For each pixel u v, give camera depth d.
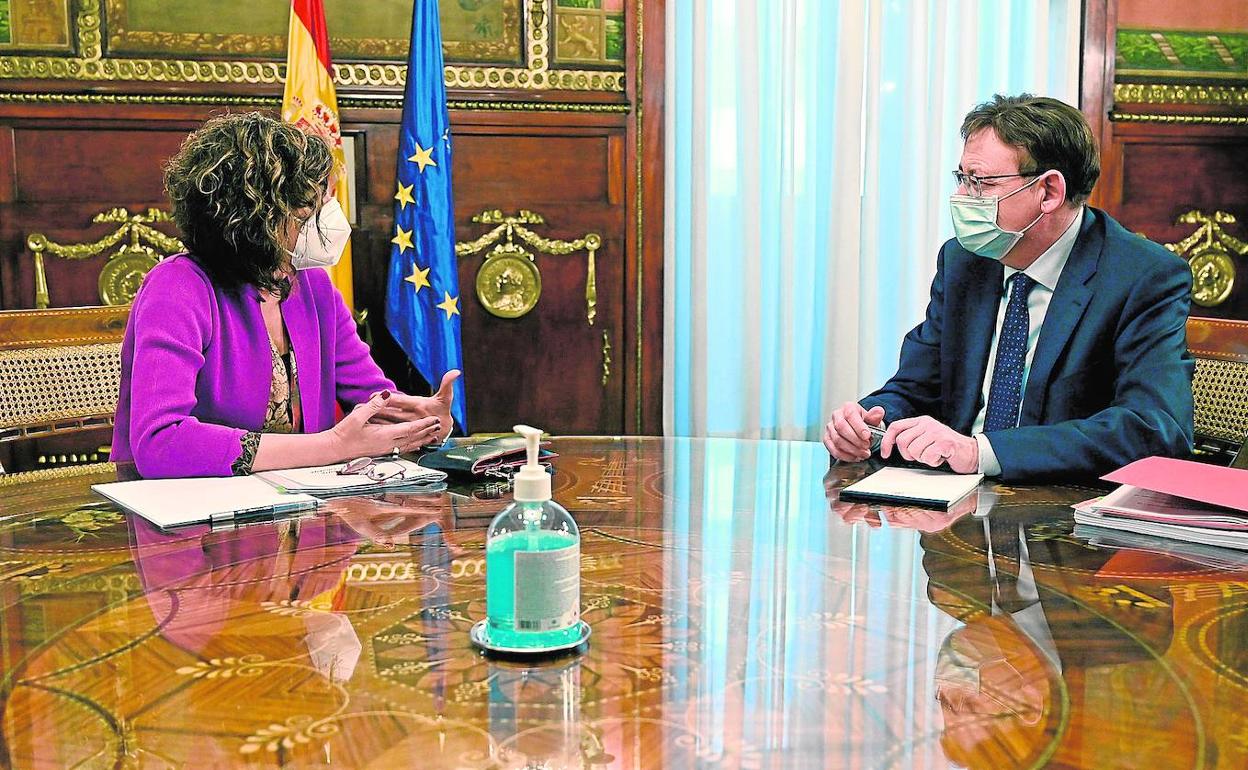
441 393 1.99
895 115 3.77
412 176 3.29
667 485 1.70
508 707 0.84
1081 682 0.89
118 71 3.34
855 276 3.71
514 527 0.96
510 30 3.56
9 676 0.91
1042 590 1.15
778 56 3.66
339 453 1.81
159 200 3.41
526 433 0.98
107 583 1.17
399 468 1.74
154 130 3.39
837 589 1.14
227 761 0.75
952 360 2.21
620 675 0.90
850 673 0.91
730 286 3.74
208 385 1.95
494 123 3.58
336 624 1.04
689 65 3.64
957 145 3.80
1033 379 2.04
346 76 3.45
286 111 3.17
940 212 3.84
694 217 3.62
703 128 3.59
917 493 1.60
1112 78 3.85
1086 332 2.00
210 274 1.98
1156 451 1.78
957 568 1.23
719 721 0.81
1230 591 1.15
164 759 0.75
